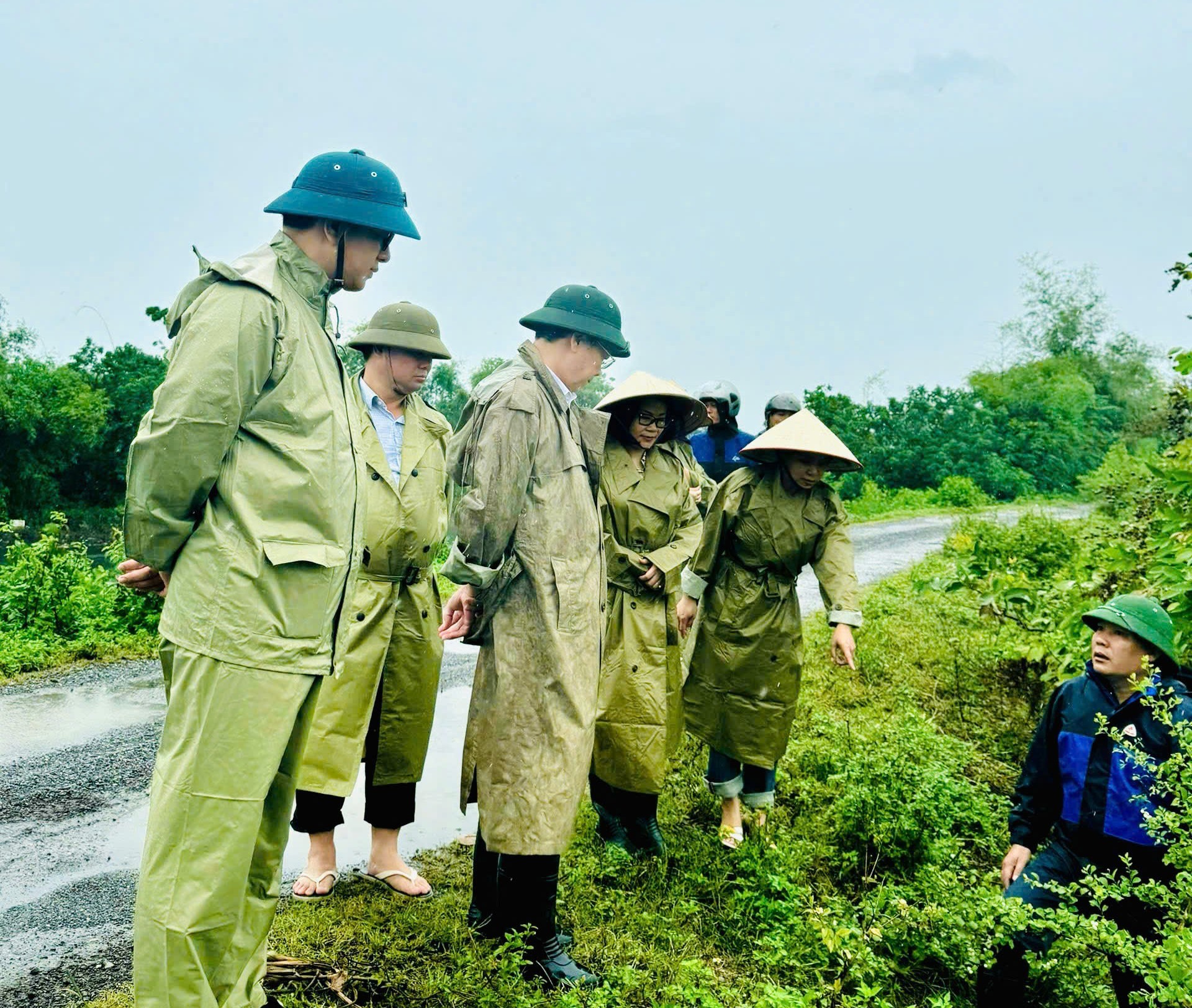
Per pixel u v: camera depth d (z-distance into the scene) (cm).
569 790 316
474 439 317
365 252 262
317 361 253
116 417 3428
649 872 397
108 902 367
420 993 302
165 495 228
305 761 360
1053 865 328
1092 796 325
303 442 244
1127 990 311
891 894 352
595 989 303
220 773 230
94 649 793
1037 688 655
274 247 255
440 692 708
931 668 755
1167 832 304
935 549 1850
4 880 382
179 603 237
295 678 240
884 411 3925
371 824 385
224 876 229
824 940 305
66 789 491
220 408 227
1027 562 916
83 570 915
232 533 235
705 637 451
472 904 350
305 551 240
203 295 237
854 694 684
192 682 233
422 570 384
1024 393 4844
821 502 453
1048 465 4253
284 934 335
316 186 255
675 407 417
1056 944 322
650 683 404
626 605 407
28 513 3138
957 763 467
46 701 659
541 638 315
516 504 309
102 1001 296
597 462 341
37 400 3147
